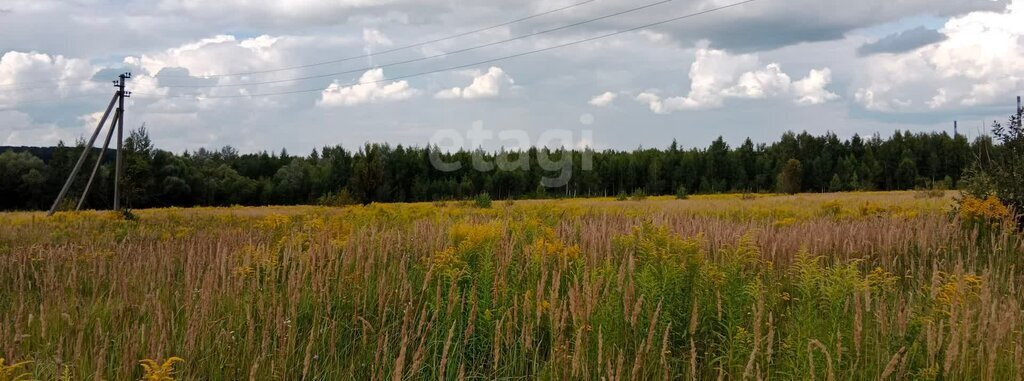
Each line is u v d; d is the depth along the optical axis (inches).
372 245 315.3
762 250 353.1
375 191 2246.6
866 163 4350.4
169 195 3112.7
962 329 178.9
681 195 2322.8
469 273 264.2
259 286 263.6
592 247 311.3
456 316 237.0
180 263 377.1
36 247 451.8
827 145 4771.2
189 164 3558.1
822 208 956.0
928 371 174.4
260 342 215.6
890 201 1240.2
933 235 414.0
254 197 3636.8
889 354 185.3
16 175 2888.8
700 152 4552.2
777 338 217.6
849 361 186.9
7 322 203.6
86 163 3011.8
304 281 259.6
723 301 229.0
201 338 207.8
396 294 250.1
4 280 354.0
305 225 513.7
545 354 222.7
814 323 204.2
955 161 4237.2
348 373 202.4
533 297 239.9
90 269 350.3
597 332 205.6
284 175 3870.6
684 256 249.6
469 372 207.5
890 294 264.4
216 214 1226.6
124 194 1517.0
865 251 393.4
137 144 2792.8
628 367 188.5
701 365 203.9
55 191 2962.6
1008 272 347.3
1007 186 516.4
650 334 182.7
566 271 274.7
